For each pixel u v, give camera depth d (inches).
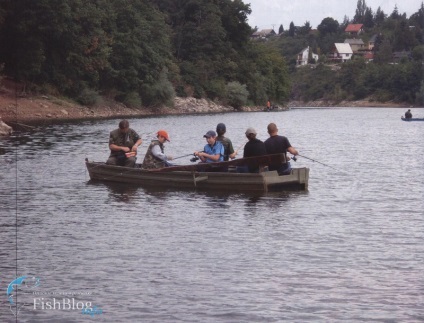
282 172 1556.3
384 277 826.8
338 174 1881.2
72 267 866.1
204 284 799.7
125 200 1393.9
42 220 1168.2
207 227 1111.0
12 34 5137.8
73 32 5413.4
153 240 1013.8
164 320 690.2
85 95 5920.3
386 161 2285.9
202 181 1544.0
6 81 5349.4
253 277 826.2
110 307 725.9
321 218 1198.3
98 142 2878.9
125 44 6451.8
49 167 1968.5
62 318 697.0
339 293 768.3
